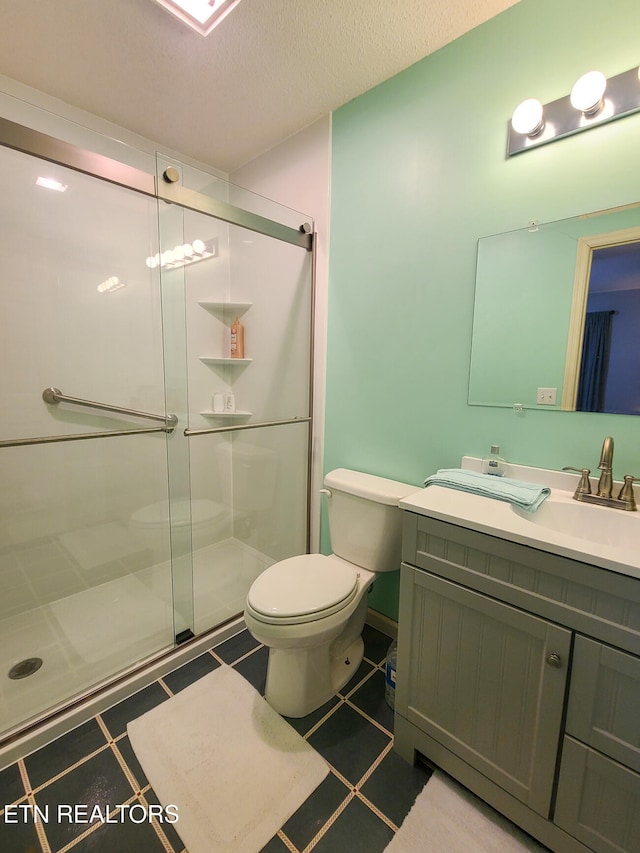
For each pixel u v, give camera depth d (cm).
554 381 128
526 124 119
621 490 113
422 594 114
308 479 210
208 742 128
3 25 131
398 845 101
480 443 146
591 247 117
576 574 85
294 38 136
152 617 185
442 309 151
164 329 196
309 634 126
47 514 185
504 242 133
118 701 143
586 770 88
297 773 119
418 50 141
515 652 97
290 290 203
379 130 162
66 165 141
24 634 171
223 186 199
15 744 121
